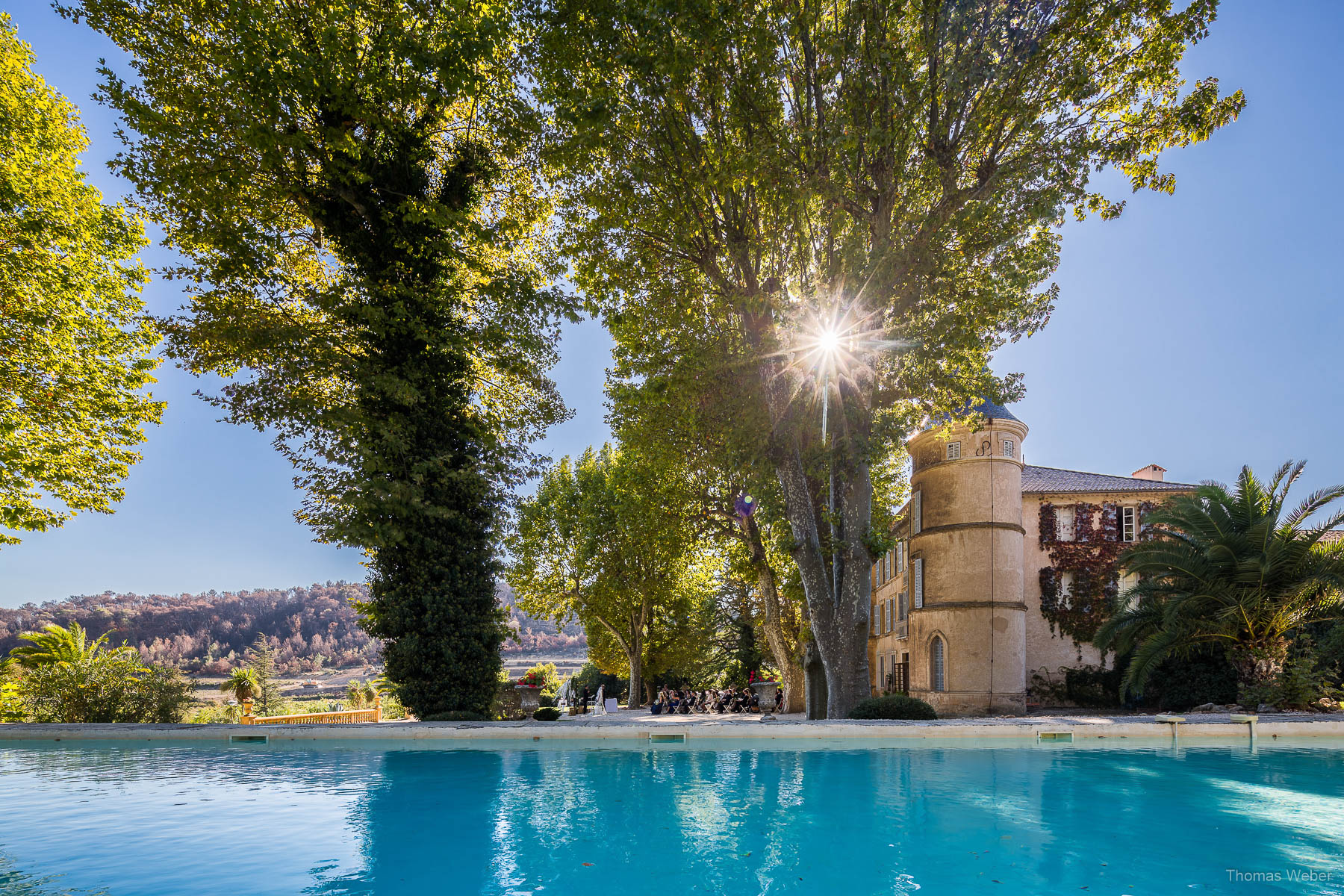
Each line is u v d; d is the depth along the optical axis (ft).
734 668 174.70
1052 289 62.13
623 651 171.12
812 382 64.49
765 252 65.51
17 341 69.10
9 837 22.65
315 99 54.75
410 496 54.49
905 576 118.73
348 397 61.16
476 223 65.57
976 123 56.90
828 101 58.29
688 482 96.07
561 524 146.61
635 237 66.18
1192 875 18.53
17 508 71.41
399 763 36.99
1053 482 113.39
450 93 59.72
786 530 69.67
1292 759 38.09
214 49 55.93
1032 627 107.45
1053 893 17.25
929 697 98.89
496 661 60.03
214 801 27.99
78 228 73.51
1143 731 43.96
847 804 27.22
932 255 56.08
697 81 57.98
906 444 108.88
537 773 34.14
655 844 21.79
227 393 55.16
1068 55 52.37
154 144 57.36
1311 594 68.95
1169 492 106.22
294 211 64.54
